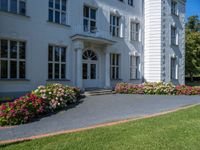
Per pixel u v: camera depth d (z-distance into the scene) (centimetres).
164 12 2373
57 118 903
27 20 1459
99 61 1956
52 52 1611
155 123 780
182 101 1402
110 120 868
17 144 559
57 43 1617
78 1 1761
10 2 1396
